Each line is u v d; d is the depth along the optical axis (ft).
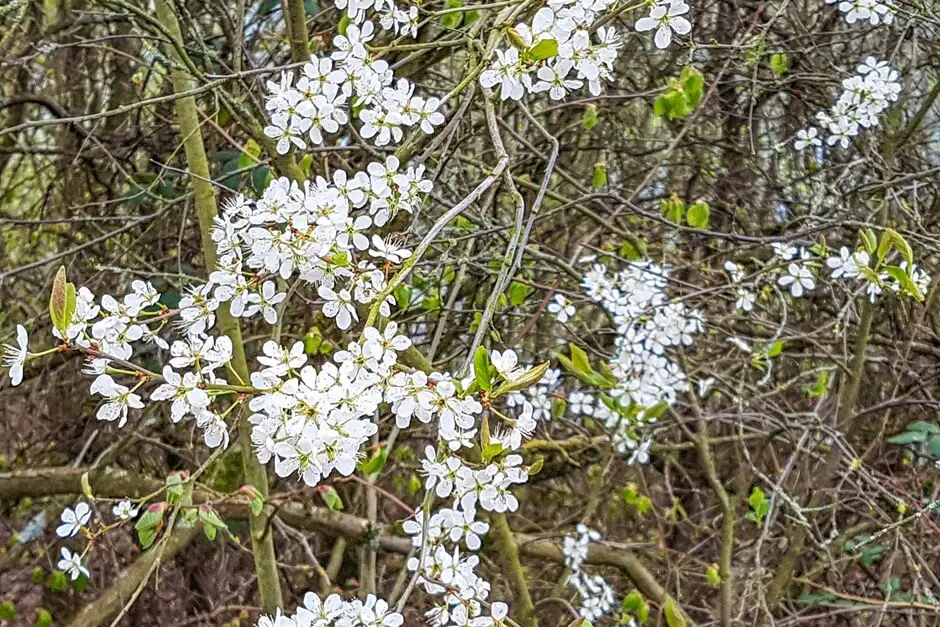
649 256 9.96
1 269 11.69
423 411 3.79
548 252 10.39
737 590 9.72
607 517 12.35
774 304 11.02
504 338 10.63
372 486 8.41
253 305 4.41
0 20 10.99
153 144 10.94
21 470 9.84
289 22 6.58
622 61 11.15
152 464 11.16
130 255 10.81
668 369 8.67
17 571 11.61
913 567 8.30
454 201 9.21
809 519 9.43
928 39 10.01
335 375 3.58
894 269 6.06
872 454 11.14
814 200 10.78
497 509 4.07
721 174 11.35
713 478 9.52
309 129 4.88
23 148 10.96
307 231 4.18
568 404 10.03
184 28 9.40
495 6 5.72
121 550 11.57
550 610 11.37
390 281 3.99
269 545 7.63
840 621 10.64
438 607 4.34
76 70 11.12
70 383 10.82
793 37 9.48
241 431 7.38
